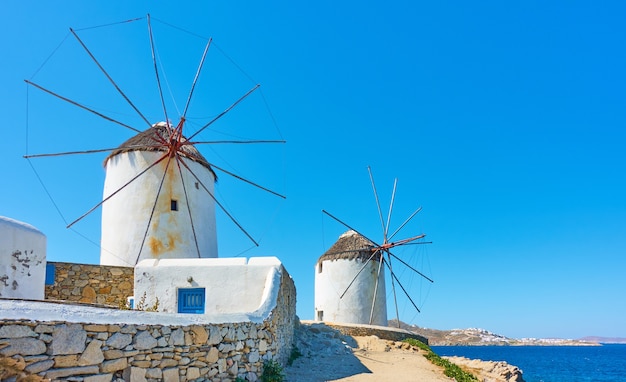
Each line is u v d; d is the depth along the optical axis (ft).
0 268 31.53
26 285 33.60
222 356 29.94
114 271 49.78
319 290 110.52
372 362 53.72
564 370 196.13
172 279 44.37
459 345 543.39
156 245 59.26
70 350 21.54
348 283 104.37
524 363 241.55
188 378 27.02
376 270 105.91
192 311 43.73
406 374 47.91
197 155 65.62
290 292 51.88
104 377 22.70
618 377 164.04
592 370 196.75
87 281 48.21
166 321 26.73
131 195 61.36
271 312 37.70
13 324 19.77
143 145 62.49
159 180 61.62
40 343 20.49
